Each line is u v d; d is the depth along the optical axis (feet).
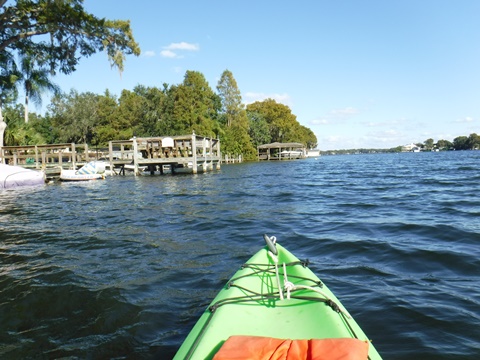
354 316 13.08
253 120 273.95
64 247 23.75
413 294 14.82
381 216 32.04
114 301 14.92
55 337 12.35
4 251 23.15
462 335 11.61
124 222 31.83
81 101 194.90
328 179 79.10
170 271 18.45
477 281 16.14
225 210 37.19
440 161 175.52
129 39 86.43
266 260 14.84
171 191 56.59
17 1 74.54
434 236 24.04
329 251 21.52
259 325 10.59
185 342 9.44
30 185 71.97
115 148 182.50
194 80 204.54
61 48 86.79
